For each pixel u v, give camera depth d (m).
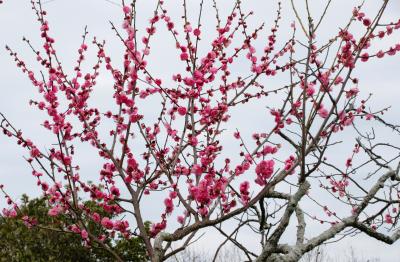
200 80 4.26
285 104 3.98
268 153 3.50
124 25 4.55
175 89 4.73
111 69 5.00
